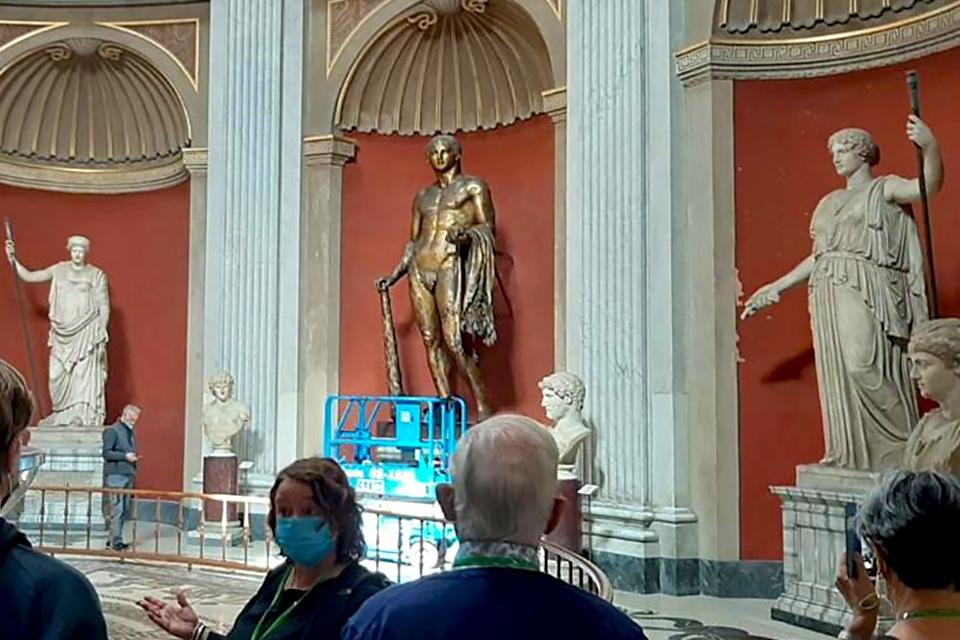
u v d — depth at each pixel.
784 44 7.65
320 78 10.34
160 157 11.69
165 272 11.62
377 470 9.06
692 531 7.61
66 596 1.74
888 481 1.85
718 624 6.55
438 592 1.77
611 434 7.98
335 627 2.41
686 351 7.78
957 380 5.15
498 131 10.29
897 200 6.21
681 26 8.00
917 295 6.21
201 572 8.29
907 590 1.80
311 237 10.24
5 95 11.33
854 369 6.22
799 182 7.65
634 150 8.02
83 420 10.65
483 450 1.85
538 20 9.18
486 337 9.20
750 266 7.65
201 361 10.99
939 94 7.12
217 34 10.61
